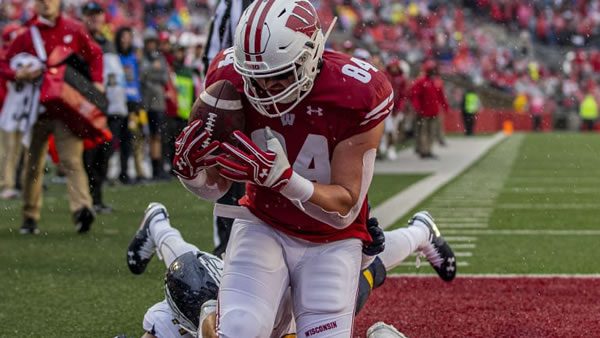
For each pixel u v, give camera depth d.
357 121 14.35
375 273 17.48
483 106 133.38
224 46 24.12
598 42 155.50
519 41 144.25
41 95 30.66
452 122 125.19
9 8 71.12
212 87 14.35
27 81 30.89
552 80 145.25
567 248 29.44
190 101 52.09
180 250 18.06
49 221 35.84
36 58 30.80
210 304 15.12
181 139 13.97
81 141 31.94
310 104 14.32
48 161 63.44
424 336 19.16
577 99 143.12
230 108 14.22
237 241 14.91
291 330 15.87
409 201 42.12
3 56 31.36
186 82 51.72
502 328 19.69
